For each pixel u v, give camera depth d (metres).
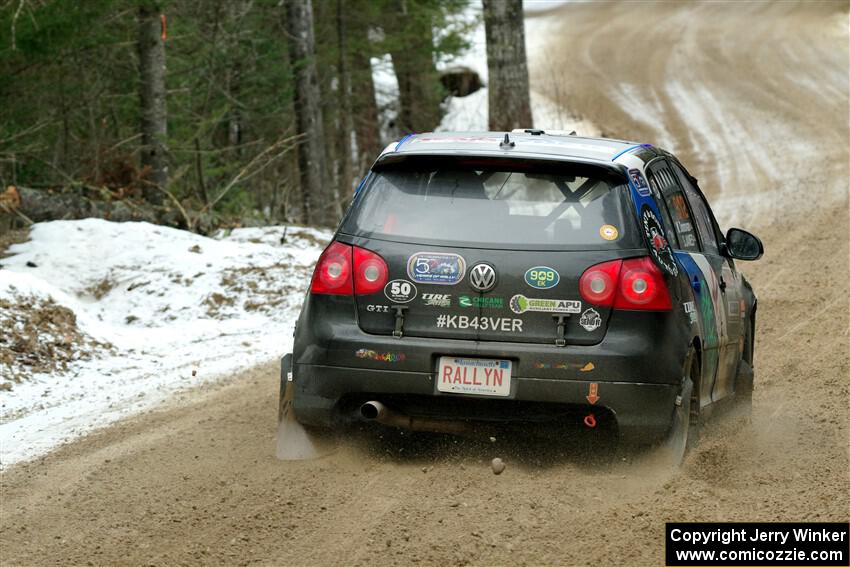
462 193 21.39
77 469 23.45
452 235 21.00
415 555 17.00
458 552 17.06
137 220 64.56
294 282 49.84
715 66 172.75
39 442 26.42
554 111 151.00
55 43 57.16
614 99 156.62
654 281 20.58
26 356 35.31
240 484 21.27
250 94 93.75
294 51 89.06
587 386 20.28
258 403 30.53
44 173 70.31
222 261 51.78
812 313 42.81
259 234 64.69
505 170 21.50
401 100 134.38
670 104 151.00
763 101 147.38
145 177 71.69
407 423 21.17
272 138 100.25
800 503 19.56
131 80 77.94
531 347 20.45
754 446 24.70
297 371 21.47
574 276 20.53
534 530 18.02
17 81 61.19
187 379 34.72
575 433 21.58
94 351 37.75
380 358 20.78
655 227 21.55
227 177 87.12
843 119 130.62
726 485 21.09
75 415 29.55
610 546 17.30
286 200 81.19
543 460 22.41
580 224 20.88
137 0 67.56
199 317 47.25
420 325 20.89
